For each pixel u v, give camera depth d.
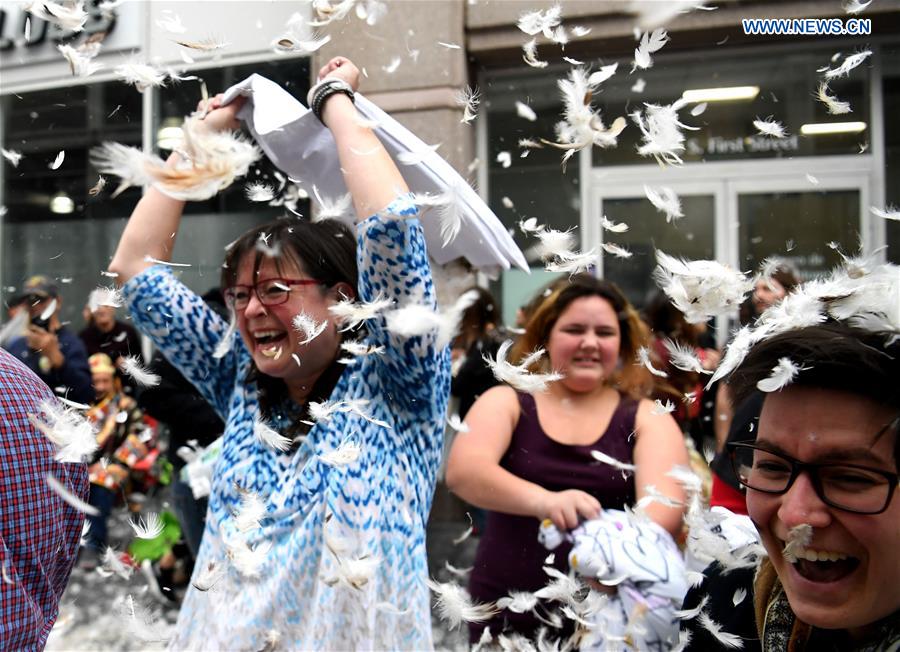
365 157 1.48
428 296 1.44
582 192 5.88
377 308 1.36
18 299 4.15
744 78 5.64
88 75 1.61
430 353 1.45
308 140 1.67
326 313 1.55
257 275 1.53
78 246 6.36
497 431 2.18
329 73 1.66
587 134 1.48
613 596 1.74
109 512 4.15
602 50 5.27
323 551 1.41
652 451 2.11
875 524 0.92
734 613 1.20
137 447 4.21
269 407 1.61
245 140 1.67
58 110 5.45
